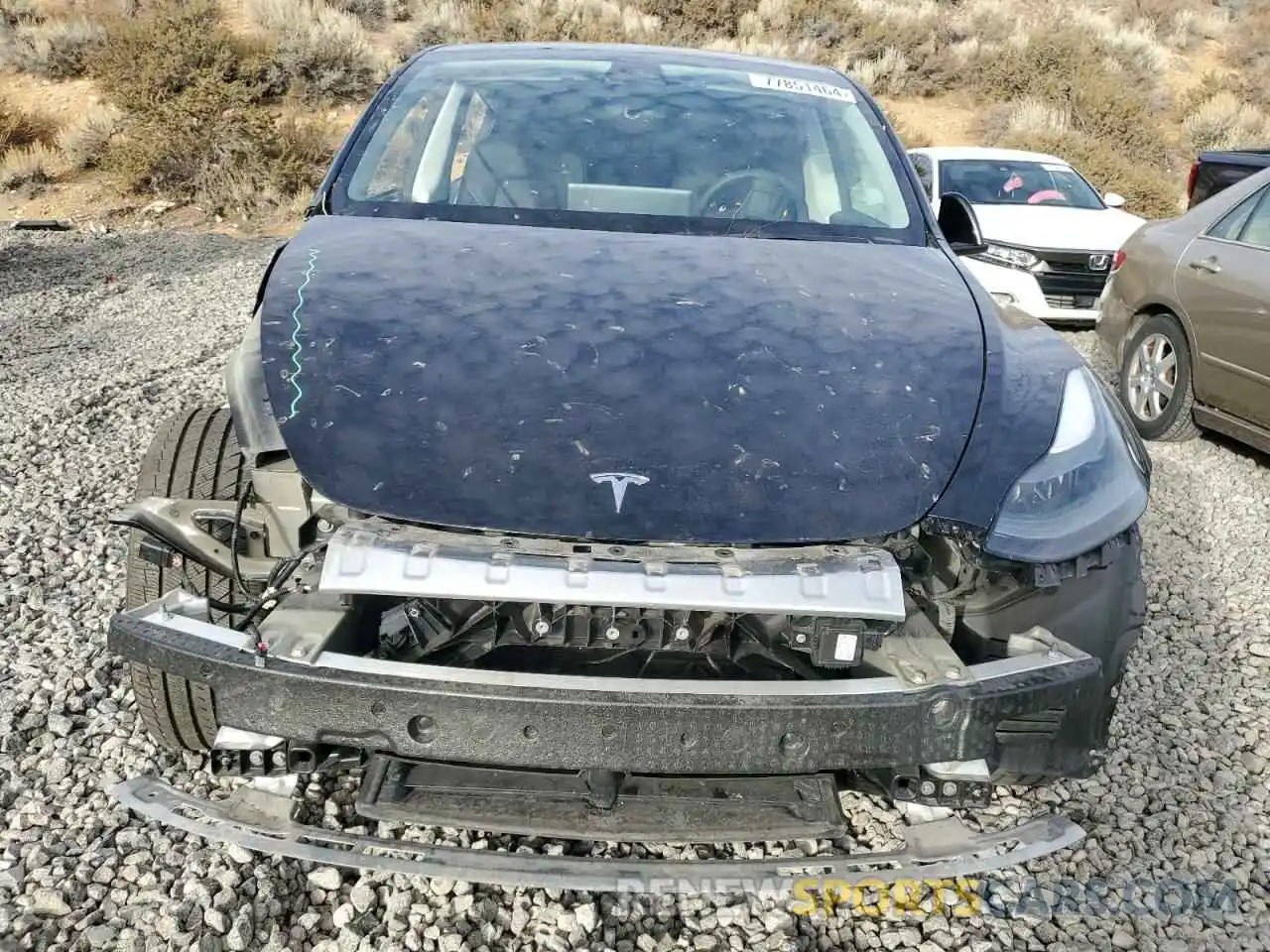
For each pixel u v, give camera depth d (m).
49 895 2.33
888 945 2.40
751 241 2.96
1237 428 5.66
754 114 3.46
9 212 12.64
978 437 2.26
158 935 2.28
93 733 2.97
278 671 1.99
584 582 1.93
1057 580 2.20
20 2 17.97
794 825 2.16
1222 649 3.90
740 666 2.27
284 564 2.17
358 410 2.19
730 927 2.43
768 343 2.41
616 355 2.34
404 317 2.42
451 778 2.19
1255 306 5.38
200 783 2.78
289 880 2.47
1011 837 2.46
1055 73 19.58
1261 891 2.66
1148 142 18.34
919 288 2.75
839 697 2.02
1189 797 3.02
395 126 3.31
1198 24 24.78
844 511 2.09
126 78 15.07
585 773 2.16
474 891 2.47
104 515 4.43
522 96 3.45
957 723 2.06
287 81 16.27
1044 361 2.54
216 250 10.89
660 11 20.70
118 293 8.80
